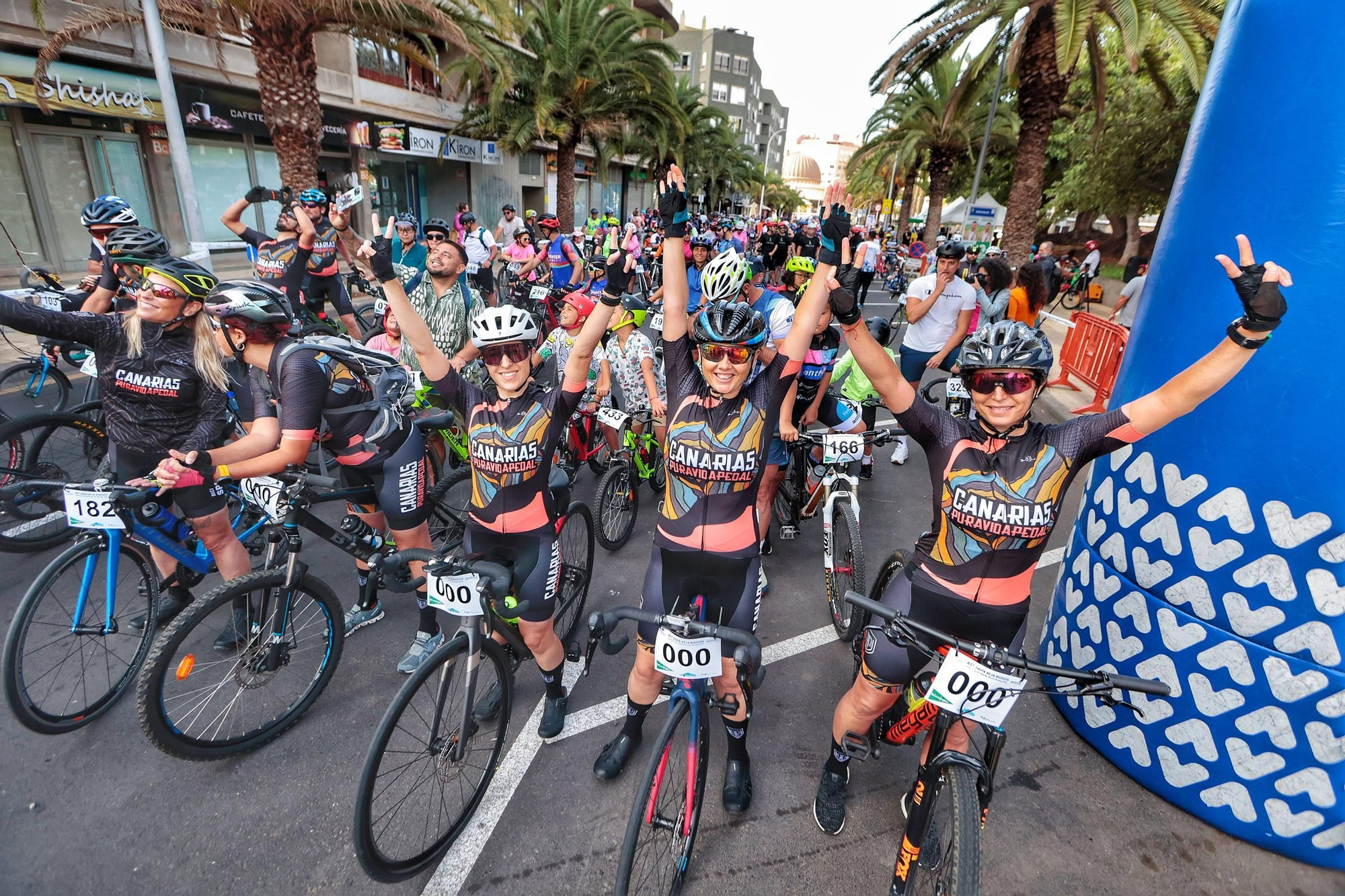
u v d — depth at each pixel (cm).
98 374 280
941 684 189
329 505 487
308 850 227
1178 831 250
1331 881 232
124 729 274
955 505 197
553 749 276
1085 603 291
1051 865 234
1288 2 215
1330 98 207
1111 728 276
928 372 899
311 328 544
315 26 1034
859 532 340
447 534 383
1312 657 223
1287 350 218
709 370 207
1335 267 208
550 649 267
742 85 7981
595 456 529
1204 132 247
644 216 2158
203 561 318
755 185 7038
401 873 212
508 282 1209
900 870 206
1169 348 252
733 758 251
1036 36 1191
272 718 279
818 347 405
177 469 242
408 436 310
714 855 233
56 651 310
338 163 1747
